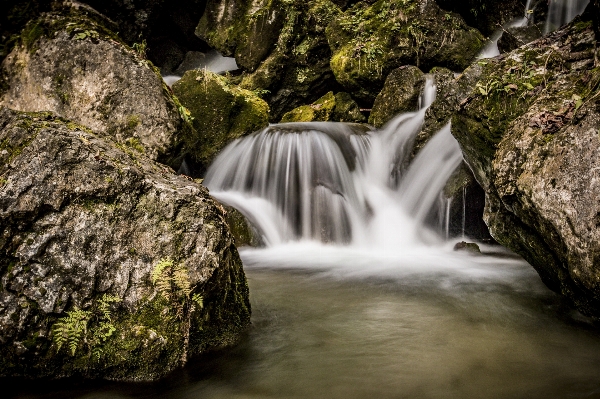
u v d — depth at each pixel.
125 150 3.79
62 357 2.75
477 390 2.86
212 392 2.85
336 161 8.68
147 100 6.46
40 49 6.61
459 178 7.04
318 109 11.01
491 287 5.09
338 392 2.85
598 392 2.81
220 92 9.23
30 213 2.86
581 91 4.20
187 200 3.32
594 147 3.37
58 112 6.40
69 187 2.98
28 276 2.78
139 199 3.16
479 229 7.11
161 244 3.09
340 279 5.55
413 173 8.17
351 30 10.91
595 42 4.68
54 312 2.76
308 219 8.20
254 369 3.14
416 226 7.75
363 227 8.21
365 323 4.00
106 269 2.93
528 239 4.26
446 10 11.38
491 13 12.02
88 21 7.00
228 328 3.55
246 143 9.05
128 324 2.86
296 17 11.63
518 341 3.61
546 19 11.12
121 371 2.82
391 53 10.30
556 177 3.58
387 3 10.78
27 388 2.74
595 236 3.18
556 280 4.29
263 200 8.48
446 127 7.64
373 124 10.12
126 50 6.69
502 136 4.75
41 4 7.04
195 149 9.03
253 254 7.01
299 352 3.40
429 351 3.43
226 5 12.82
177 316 2.97
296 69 11.91
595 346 3.50
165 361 2.91
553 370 3.12
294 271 6.00
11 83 6.67
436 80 9.49
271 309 4.36
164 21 14.67
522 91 4.83
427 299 4.70
